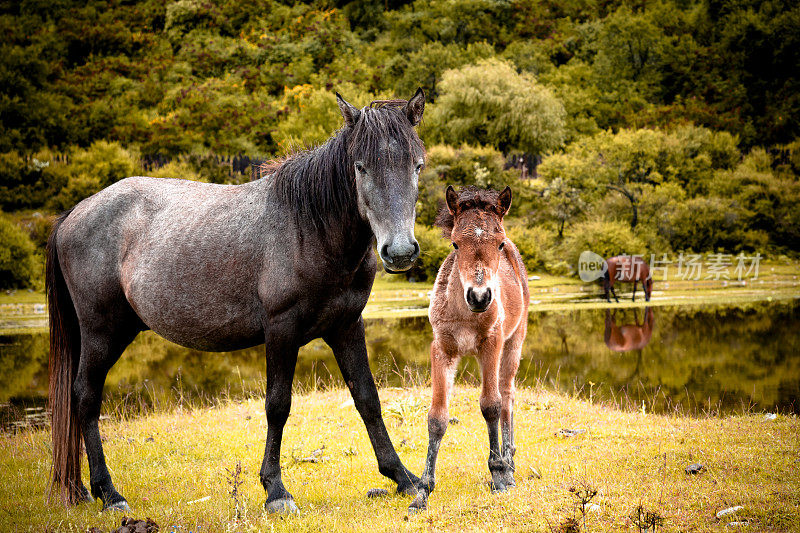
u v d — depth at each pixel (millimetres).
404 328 15633
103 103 46094
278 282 4234
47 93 46875
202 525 4035
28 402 9586
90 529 3996
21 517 4566
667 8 71312
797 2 59625
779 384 9148
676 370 10344
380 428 4727
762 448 4977
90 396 4867
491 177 32094
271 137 43812
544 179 32344
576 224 28766
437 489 4773
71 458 4848
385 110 4074
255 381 10711
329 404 7742
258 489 5020
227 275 4422
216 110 46094
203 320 4520
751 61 57938
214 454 6090
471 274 4078
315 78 55906
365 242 4258
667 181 32781
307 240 4191
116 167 34219
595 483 4461
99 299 4812
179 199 4840
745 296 20391
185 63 58312
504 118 39125
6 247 24703
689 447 5227
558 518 3734
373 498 4605
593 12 75625
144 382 10641
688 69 59125
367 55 65000
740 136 47562
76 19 67250
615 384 9383
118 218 4875
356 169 4008
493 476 4562
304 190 4219
